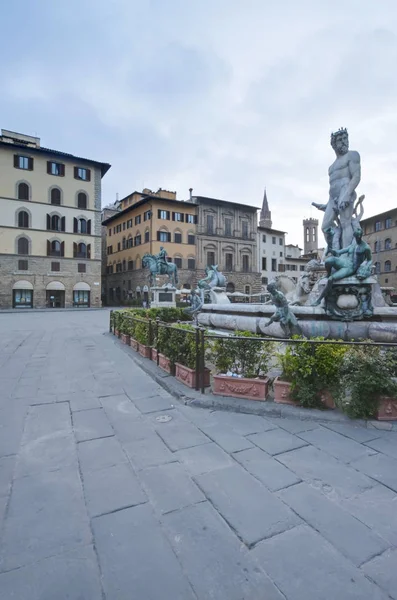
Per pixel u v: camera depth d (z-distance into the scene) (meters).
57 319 24.08
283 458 3.55
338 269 8.16
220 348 5.57
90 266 45.03
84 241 44.72
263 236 66.69
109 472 3.33
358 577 2.07
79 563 2.21
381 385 4.23
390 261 53.44
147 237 51.16
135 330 9.86
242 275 59.09
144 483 3.13
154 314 16.45
